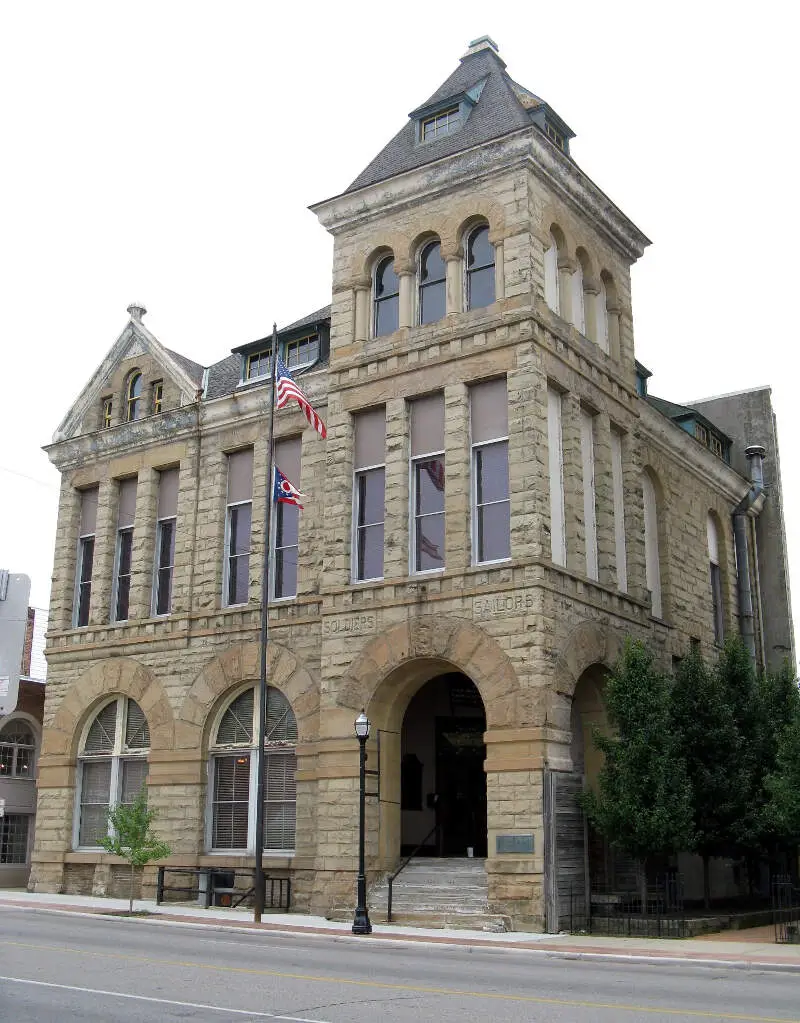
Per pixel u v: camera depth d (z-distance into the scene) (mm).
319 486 31000
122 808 28531
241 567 32750
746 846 26750
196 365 38031
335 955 18516
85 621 36156
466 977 15477
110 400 37344
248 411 33219
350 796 26797
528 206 27609
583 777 26922
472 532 26688
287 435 32281
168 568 34500
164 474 35406
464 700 32312
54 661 35656
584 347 29250
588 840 25438
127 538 35844
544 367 27031
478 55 33031
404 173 29422
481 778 32188
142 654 33531
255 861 26938
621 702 24953
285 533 31938
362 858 23234
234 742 31281
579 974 16312
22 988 13664
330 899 26438
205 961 16812
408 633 26734
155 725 32531
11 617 12031
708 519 37719
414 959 18219
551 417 27578
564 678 25484
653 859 27500
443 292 28984
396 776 27531
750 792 26891
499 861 24156
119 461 36031
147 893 31328
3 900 30172
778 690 29359
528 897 23594
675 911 26031
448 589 26359
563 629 25859
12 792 42312
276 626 30594
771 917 27219
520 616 25156
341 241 30828
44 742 35125
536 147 27844
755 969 17703
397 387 28609
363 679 27250
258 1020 11539
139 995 13203
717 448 42781
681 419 39188
